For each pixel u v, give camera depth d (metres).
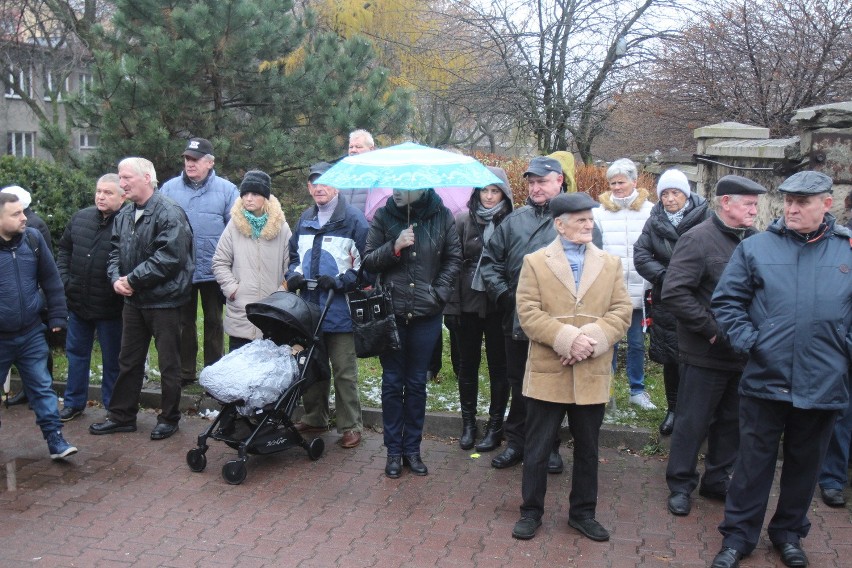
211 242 6.84
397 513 4.87
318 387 6.21
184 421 6.54
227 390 5.32
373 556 4.32
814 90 11.30
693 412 4.88
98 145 11.27
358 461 5.73
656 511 4.92
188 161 6.78
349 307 5.40
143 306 6.01
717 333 4.70
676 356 5.66
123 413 6.22
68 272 6.51
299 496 5.11
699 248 4.79
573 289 4.43
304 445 5.69
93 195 8.20
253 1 11.52
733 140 8.88
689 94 12.72
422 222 5.29
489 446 5.92
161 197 6.08
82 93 11.08
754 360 4.15
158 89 10.60
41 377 5.51
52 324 5.66
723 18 12.36
